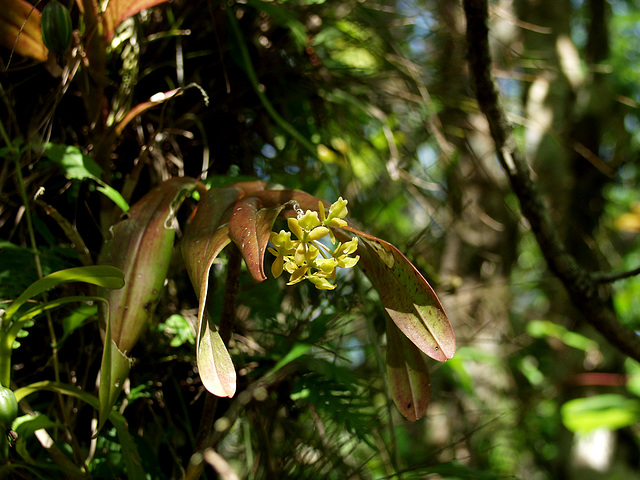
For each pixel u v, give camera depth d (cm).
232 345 50
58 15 41
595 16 108
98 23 45
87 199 50
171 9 52
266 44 56
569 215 97
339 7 59
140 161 45
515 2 92
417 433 90
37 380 47
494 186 69
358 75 60
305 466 48
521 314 102
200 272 37
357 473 48
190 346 49
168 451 49
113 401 38
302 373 49
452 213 69
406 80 61
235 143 56
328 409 47
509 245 89
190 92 53
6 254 45
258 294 52
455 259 87
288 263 37
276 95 56
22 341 46
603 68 92
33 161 48
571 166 99
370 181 71
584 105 101
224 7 53
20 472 42
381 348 53
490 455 96
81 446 47
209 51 53
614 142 121
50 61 46
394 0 70
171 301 50
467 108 65
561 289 83
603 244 111
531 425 98
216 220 39
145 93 52
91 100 47
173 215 41
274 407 50
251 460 50
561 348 97
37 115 49
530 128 94
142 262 40
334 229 39
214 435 44
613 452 105
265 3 51
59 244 50
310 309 52
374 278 39
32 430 40
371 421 47
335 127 61
